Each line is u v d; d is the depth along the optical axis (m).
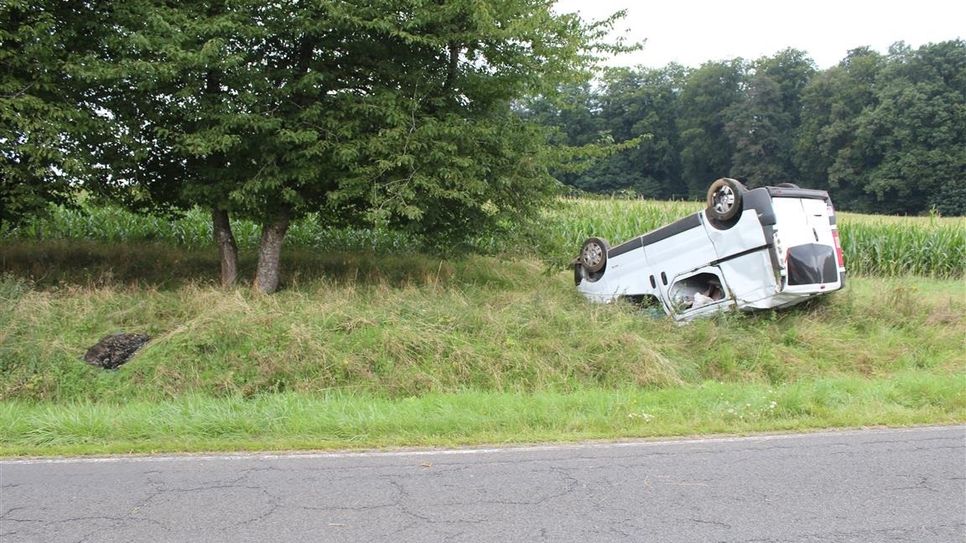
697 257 11.30
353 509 4.74
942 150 57.88
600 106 77.81
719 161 72.38
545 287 13.98
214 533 4.34
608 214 20.56
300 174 11.29
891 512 4.77
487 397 8.15
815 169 68.00
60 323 10.01
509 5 11.52
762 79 69.12
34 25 10.63
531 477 5.43
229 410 7.29
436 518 4.59
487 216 12.88
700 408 7.72
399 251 16.33
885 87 62.59
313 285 12.37
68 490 5.10
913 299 12.45
